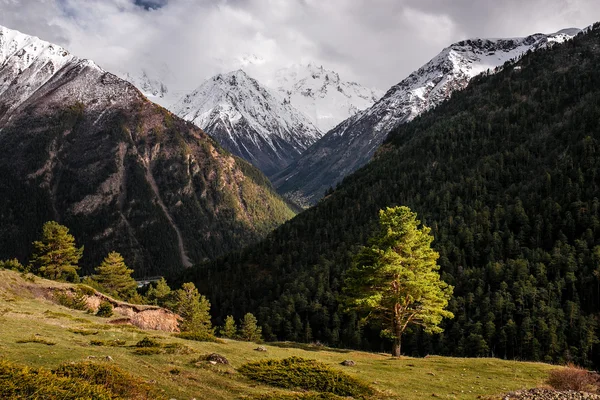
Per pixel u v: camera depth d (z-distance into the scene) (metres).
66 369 15.17
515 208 125.25
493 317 92.88
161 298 103.69
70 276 89.31
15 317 31.53
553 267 103.25
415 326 92.94
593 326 86.19
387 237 42.31
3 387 11.66
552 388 26.75
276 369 22.66
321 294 114.12
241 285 144.12
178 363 21.75
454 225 130.12
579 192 121.56
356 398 20.31
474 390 25.03
